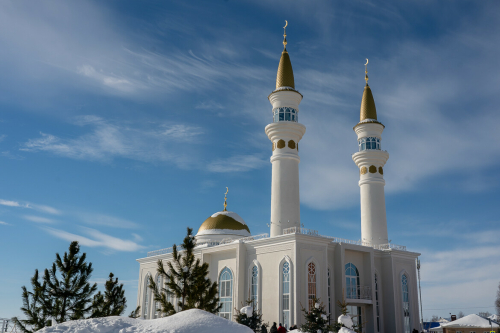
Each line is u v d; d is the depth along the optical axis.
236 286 44.31
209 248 48.91
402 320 47.81
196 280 28.84
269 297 41.91
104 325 17.34
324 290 41.78
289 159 47.22
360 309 46.34
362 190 53.72
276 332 30.20
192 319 18.06
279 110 49.06
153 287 29.11
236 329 18.00
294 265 40.47
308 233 42.91
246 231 57.22
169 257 54.53
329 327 31.22
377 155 53.62
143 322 18.27
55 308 27.72
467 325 57.31
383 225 52.03
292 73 51.16
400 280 49.22
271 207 46.72
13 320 27.05
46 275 28.53
